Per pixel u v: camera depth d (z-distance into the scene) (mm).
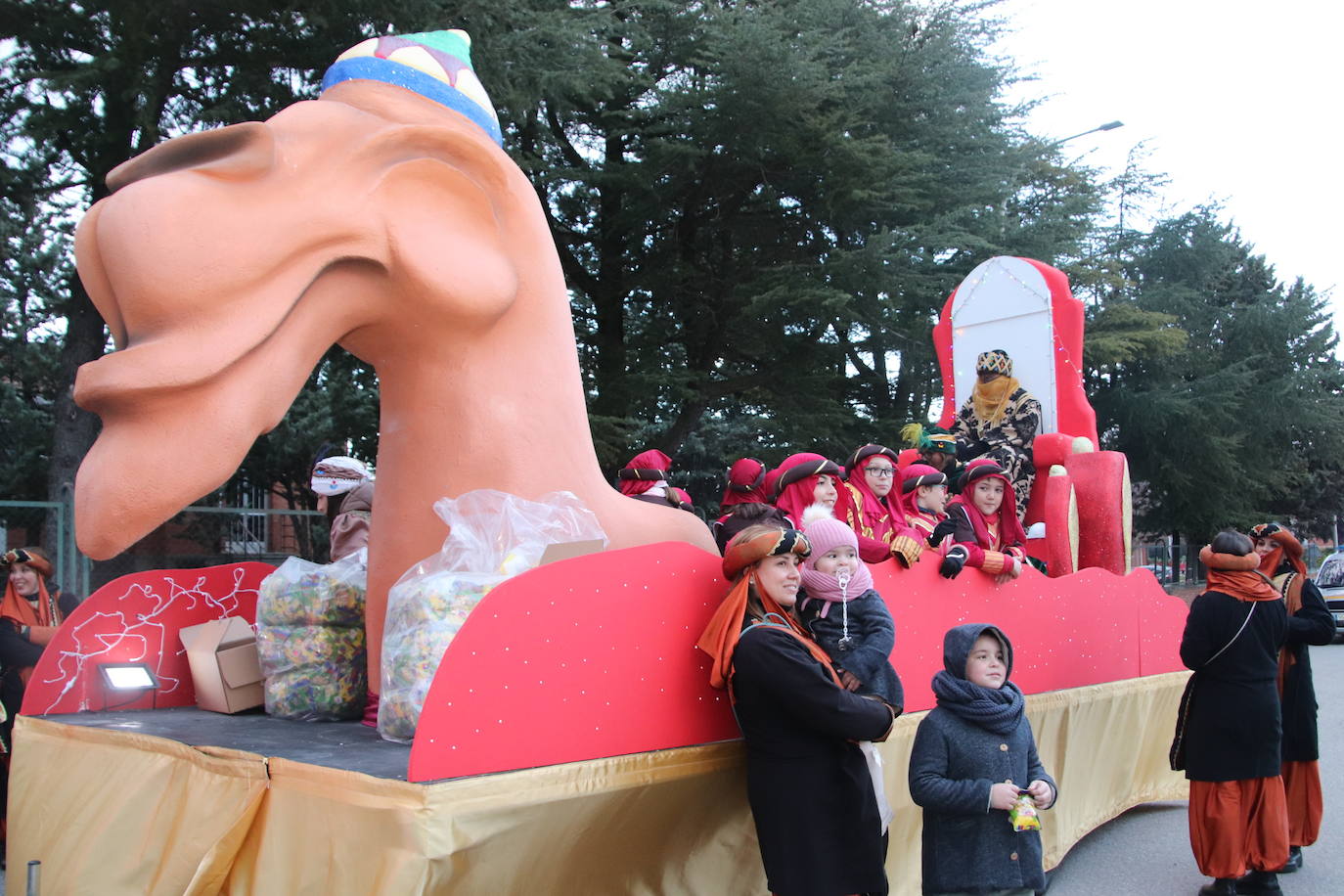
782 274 15953
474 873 2615
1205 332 30219
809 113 15359
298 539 13625
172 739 3398
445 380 3547
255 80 10734
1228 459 27391
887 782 4055
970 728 3422
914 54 17156
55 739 3891
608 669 2986
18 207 12531
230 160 3086
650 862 3135
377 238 3299
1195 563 29797
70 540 9664
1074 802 5484
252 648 4289
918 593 4367
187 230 2963
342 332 3396
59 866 3459
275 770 2875
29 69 11633
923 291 15898
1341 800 7125
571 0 14914
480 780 2621
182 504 2992
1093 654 5703
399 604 3273
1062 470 6367
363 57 3717
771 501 5391
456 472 3537
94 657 4352
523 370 3646
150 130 10422
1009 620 5000
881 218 16656
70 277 12602
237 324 3029
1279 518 36844
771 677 3008
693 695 3232
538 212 3789
